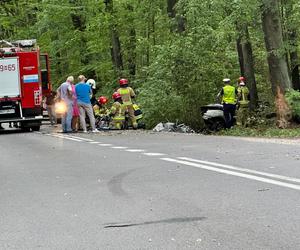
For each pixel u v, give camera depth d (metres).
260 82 29.64
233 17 21.27
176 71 23.06
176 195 7.82
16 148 15.69
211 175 9.32
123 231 6.08
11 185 9.24
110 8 32.41
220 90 22.81
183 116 23.17
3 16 40.25
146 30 33.59
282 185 8.26
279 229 5.94
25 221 6.71
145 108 23.11
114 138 17.75
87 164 11.33
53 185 9.05
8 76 24.50
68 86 21.33
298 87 26.77
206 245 5.45
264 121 22.02
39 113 24.88
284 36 23.59
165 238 5.74
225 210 6.84
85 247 5.55
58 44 35.50
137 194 7.98
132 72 34.03
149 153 12.75
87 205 7.43
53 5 33.94
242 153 12.21
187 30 24.95
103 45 33.91
